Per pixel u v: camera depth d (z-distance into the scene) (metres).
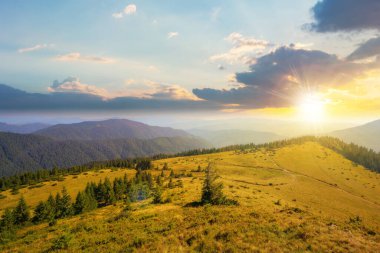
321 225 26.23
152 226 29.39
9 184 155.62
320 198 110.75
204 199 47.25
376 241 23.17
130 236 26.09
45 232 39.25
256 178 158.38
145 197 85.19
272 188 119.75
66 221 50.97
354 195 136.12
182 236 23.44
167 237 23.55
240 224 25.78
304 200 99.62
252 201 61.47
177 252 19.94
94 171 193.12
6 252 28.95
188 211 37.72
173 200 60.19
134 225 31.38
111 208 68.62
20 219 76.62
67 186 146.75
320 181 164.25
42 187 146.50
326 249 19.81
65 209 84.69
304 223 26.28
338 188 149.25
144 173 149.75
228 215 30.77
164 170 189.50
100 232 30.16
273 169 192.00
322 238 21.86
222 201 46.88
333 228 25.38
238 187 100.44
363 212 96.50
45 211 78.12
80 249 24.66
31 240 33.81
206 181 48.62
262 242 20.62
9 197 128.38
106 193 104.00
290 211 34.84
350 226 27.33
